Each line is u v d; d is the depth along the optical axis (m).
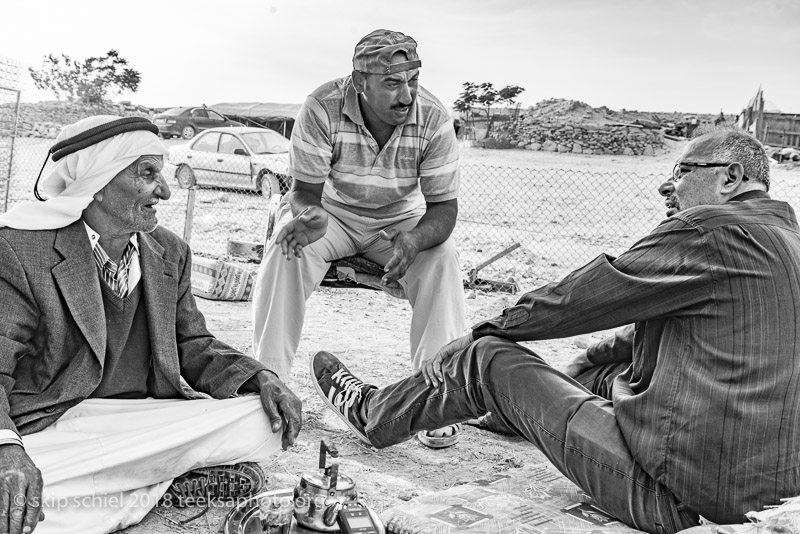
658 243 2.84
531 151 34.09
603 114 41.09
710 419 2.64
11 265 2.78
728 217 2.75
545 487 3.21
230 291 7.24
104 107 40.53
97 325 2.90
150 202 2.96
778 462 2.58
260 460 3.22
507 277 9.67
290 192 4.45
